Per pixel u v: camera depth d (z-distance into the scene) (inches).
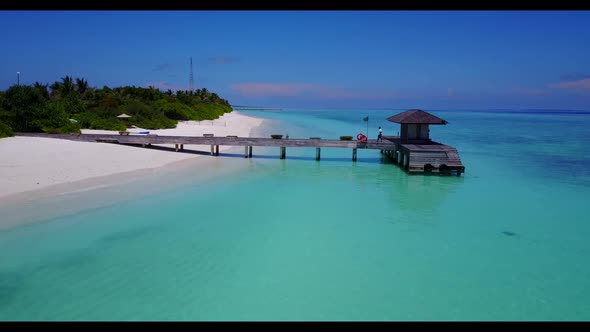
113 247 500.1
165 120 1962.4
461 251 513.3
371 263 474.3
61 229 548.4
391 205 715.4
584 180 957.2
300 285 422.0
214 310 375.2
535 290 421.7
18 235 521.3
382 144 1163.9
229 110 4552.2
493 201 753.0
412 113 1151.0
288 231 571.2
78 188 741.9
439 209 694.5
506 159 1302.9
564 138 2101.4
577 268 470.9
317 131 2343.8
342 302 392.8
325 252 502.9
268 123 3046.3
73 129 1364.4
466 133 2453.2
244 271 448.8
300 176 960.3
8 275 425.1
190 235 546.9
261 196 757.9
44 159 909.2
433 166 1000.2
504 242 546.0
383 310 381.1
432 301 398.0
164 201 699.4
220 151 1318.9
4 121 1272.1
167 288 410.6
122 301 386.0
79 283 414.6
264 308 379.9
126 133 1392.7
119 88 2787.9
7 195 669.9
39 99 1391.5
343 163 1176.2
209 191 781.3
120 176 857.5
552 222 630.5
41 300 383.6
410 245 529.7
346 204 716.7
